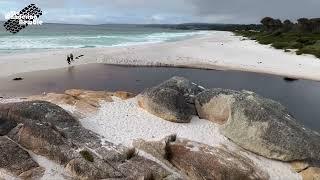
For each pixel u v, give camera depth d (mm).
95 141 17297
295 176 17312
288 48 66438
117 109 21922
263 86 38344
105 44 79438
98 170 15336
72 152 16094
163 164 17156
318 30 102625
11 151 15812
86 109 21375
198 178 16328
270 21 122688
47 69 41406
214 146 18312
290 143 17656
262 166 17547
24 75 37656
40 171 15391
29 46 65188
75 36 107375
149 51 59688
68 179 15211
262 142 18031
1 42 71438
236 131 18953
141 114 21484
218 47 70812
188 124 20828
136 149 17812
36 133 16734
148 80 38875
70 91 24047
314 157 17547
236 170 16141
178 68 46625
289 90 36875
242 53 61438
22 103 18812
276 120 18328
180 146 17312
